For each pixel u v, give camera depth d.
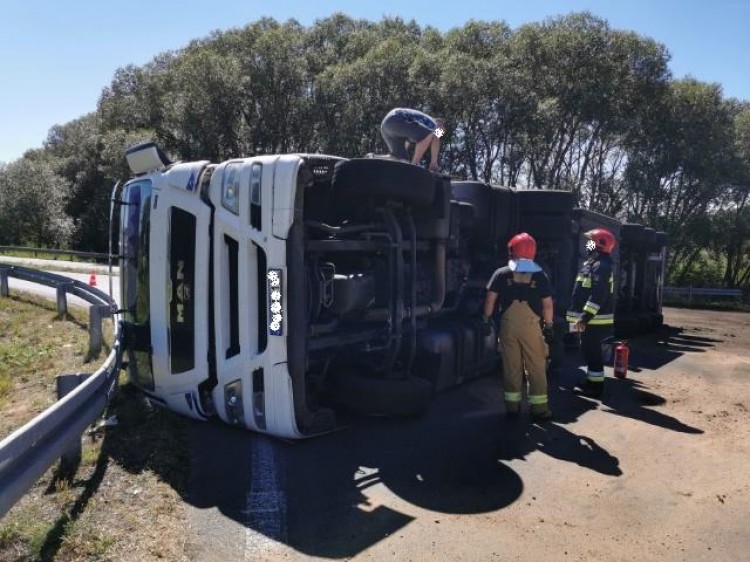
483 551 3.80
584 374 8.86
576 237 9.77
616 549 3.87
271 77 34.66
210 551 3.75
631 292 13.50
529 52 29.67
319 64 36.50
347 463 5.10
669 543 3.95
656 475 5.04
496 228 8.24
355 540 3.90
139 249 6.32
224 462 5.05
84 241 46.31
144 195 6.27
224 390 5.52
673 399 7.53
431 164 7.10
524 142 29.70
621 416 6.72
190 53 38.53
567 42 28.88
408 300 6.11
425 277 6.70
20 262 28.97
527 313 6.31
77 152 50.91
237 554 3.72
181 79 35.03
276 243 5.07
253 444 5.44
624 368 8.66
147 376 6.34
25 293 15.48
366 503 4.41
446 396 7.20
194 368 5.71
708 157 29.28
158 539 3.88
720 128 29.55
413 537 3.95
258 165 5.21
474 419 6.39
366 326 6.05
